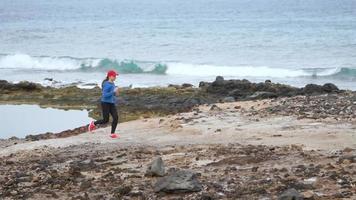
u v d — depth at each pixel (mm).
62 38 140875
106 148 25172
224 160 19875
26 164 22859
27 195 16875
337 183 15609
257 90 52594
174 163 20234
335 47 106250
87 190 17000
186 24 174875
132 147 24812
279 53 101250
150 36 138500
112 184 17516
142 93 56844
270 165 18797
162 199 15289
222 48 110125
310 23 163750
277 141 23500
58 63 94812
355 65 86062
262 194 15047
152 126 29734
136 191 16234
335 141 22594
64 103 55062
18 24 196000
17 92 61281
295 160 19266
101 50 114750
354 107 30172
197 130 27281
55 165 21953
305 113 29484
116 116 27922
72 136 29484
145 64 86562
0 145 30344
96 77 81500
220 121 28938
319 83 73750
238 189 15672
